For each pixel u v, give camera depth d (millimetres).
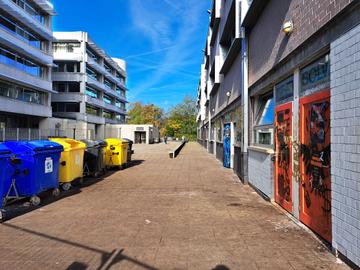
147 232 5418
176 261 4199
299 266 3984
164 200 8078
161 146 47469
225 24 14445
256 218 6273
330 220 4609
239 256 4336
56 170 8656
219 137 21062
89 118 58031
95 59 63000
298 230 5449
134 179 12023
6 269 3990
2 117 35875
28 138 29641
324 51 4777
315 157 5121
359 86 3631
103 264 4129
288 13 6301
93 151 12367
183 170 15102
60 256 4395
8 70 34000
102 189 9773
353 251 3783
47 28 41750
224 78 17688
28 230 5559
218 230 5504
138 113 105000
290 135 6430
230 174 13500
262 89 8734
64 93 54531
